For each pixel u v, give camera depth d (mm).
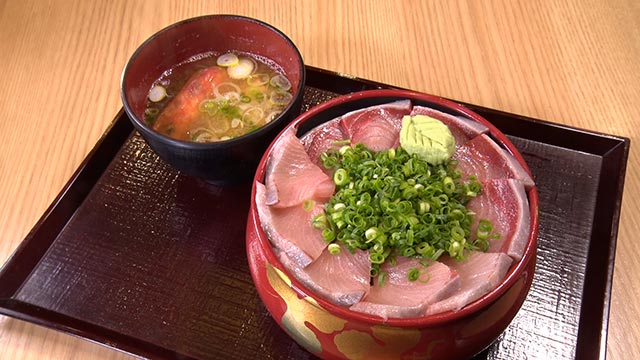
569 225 490
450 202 414
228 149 457
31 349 449
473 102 567
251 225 430
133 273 473
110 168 525
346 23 622
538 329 446
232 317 452
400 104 456
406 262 400
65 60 603
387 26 620
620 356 449
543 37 608
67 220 498
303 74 493
